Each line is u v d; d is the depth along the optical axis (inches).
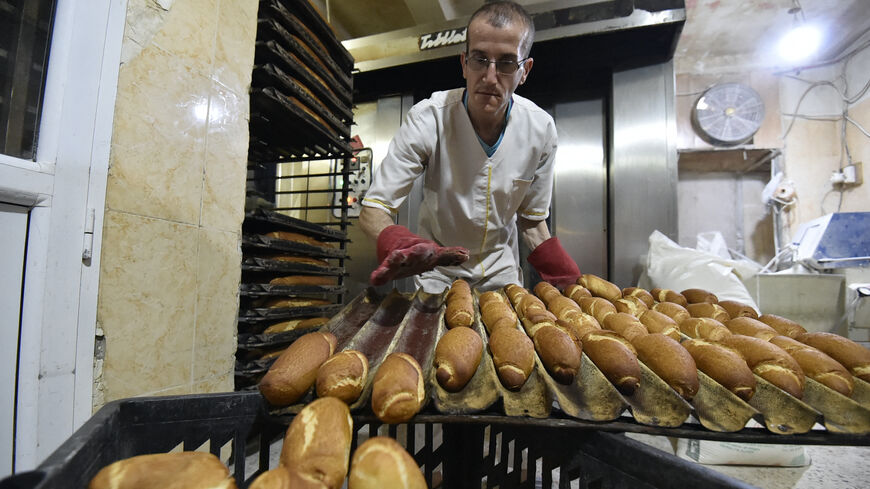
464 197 48.1
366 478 14.2
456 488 29.1
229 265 42.7
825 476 40.6
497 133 45.5
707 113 114.0
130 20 32.2
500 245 53.6
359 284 93.3
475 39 36.1
